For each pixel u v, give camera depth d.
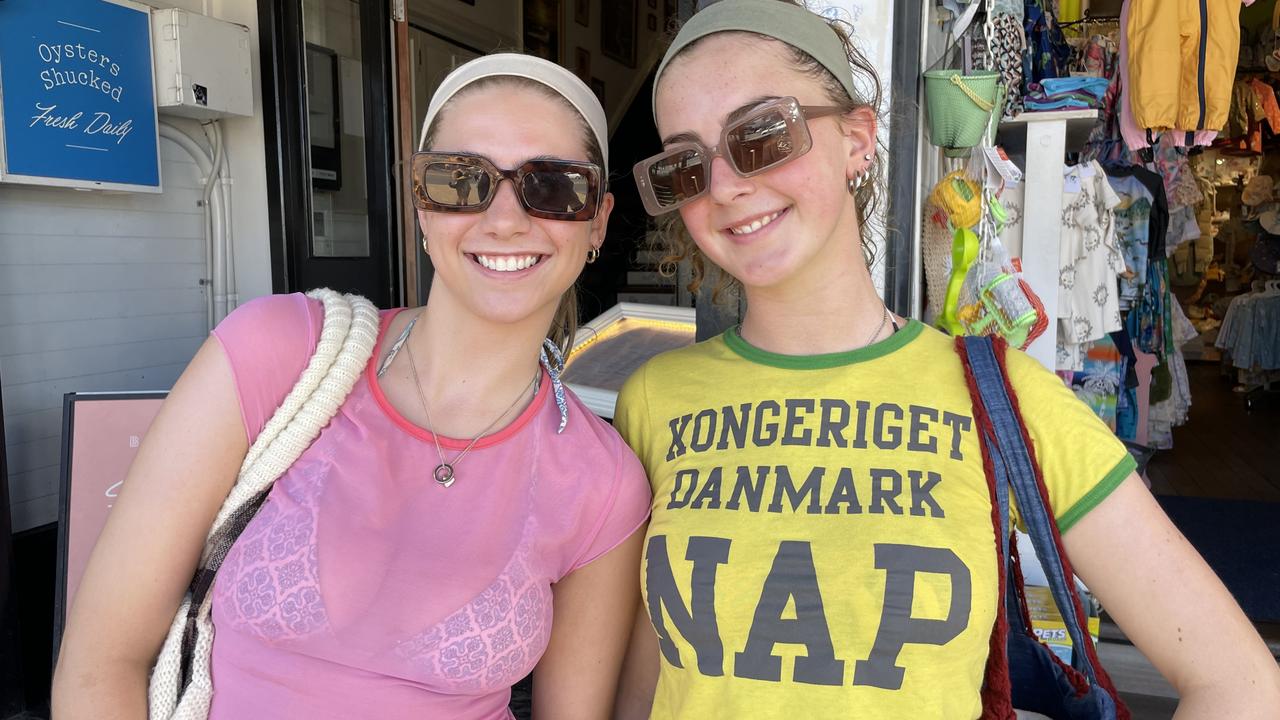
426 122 1.15
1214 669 0.93
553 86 1.10
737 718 0.99
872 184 1.30
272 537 1.00
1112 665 2.53
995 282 2.10
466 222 1.05
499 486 1.10
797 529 1.02
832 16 2.09
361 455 1.06
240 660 1.01
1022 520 1.05
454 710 1.05
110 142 2.96
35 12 2.71
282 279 3.67
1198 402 7.60
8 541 2.48
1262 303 7.40
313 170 3.74
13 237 2.84
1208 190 8.85
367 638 1.00
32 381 2.93
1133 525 0.97
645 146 7.26
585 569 1.18
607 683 1.24
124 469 2.36
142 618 1.02
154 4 3.15
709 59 1.10
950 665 0.97
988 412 1.03
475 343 1.12
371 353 1.13
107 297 3.14
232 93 3.31
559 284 1.11
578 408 1.20
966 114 2.20
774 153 1.04
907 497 1.00
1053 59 4.14
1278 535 3.85
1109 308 3.31
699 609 1.03
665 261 1.45
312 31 3.66
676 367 1.25
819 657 0.98
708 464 1.11
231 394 1.03
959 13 2.56
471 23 5.32
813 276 1.12
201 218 3.46
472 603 1.03
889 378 1.10
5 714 2.50
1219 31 3.42
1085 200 3.20
